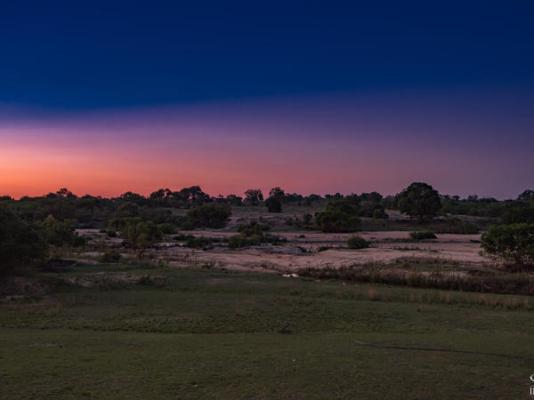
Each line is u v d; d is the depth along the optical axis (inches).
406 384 428.5
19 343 614.2
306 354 542.3
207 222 5039.4
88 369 472.1
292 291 1160.2
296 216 5703.7
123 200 7583.7
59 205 5251.0
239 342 634.2
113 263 1692.9
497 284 1236.5
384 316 884.6
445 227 4697.3
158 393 403.2
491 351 568.1
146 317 853.8
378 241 3324.3
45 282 1190.3
